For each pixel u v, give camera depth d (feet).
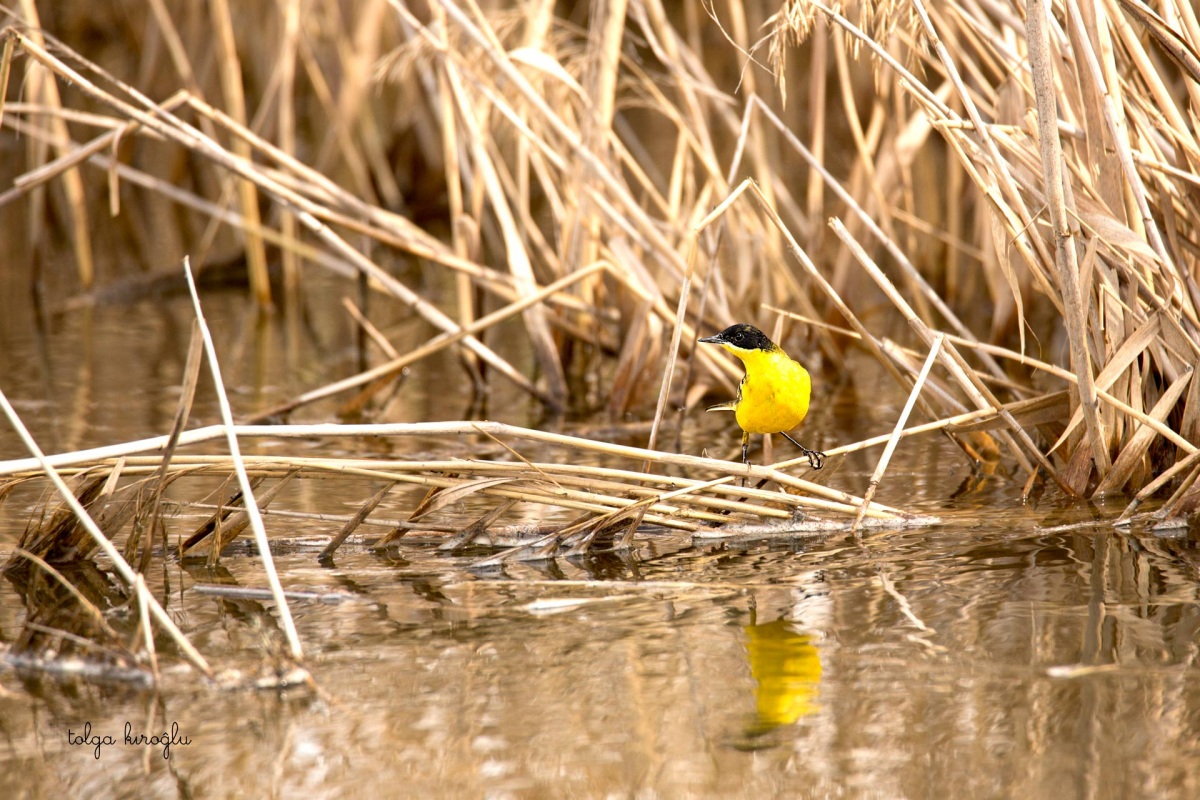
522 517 33.83
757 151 57.82
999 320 55.21
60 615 26.58
